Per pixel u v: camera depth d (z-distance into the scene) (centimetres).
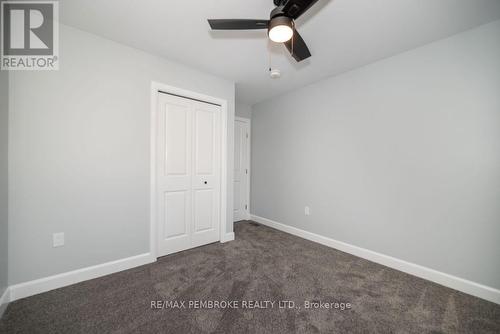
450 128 185
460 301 164
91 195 189
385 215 225
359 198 246
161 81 227
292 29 130
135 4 153
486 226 169
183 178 252
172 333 130
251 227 358
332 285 184
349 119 256
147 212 220
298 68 250
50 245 171
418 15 160
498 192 164
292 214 327
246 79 283
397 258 216
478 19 163
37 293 164
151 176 221
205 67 250
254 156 402
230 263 223
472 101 174
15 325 133
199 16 165
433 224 194
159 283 183
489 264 167
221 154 285
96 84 190
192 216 261
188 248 258
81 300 158
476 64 172
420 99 201
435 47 193
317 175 292
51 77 170
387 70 223
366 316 147
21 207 159
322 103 285
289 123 332
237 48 211
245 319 142
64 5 154
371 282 190
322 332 132
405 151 211
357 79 248
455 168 183
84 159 185
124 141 205
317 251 258
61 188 175
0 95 145
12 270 156
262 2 149
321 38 190
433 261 194
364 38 190
